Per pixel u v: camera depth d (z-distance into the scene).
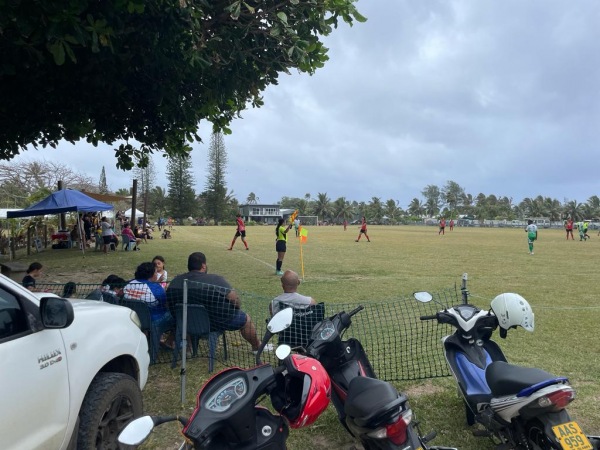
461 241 33.91
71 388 3.15
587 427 4.30
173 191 91.50
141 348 4.12
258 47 7.82
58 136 10.70
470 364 4.16
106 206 19.73
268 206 130.00
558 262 18.11
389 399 2.67
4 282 2.93
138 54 7.59
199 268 6.23
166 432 4.32
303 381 2.90
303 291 11.18
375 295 10.62
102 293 6.27
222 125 11.13
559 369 5.76
